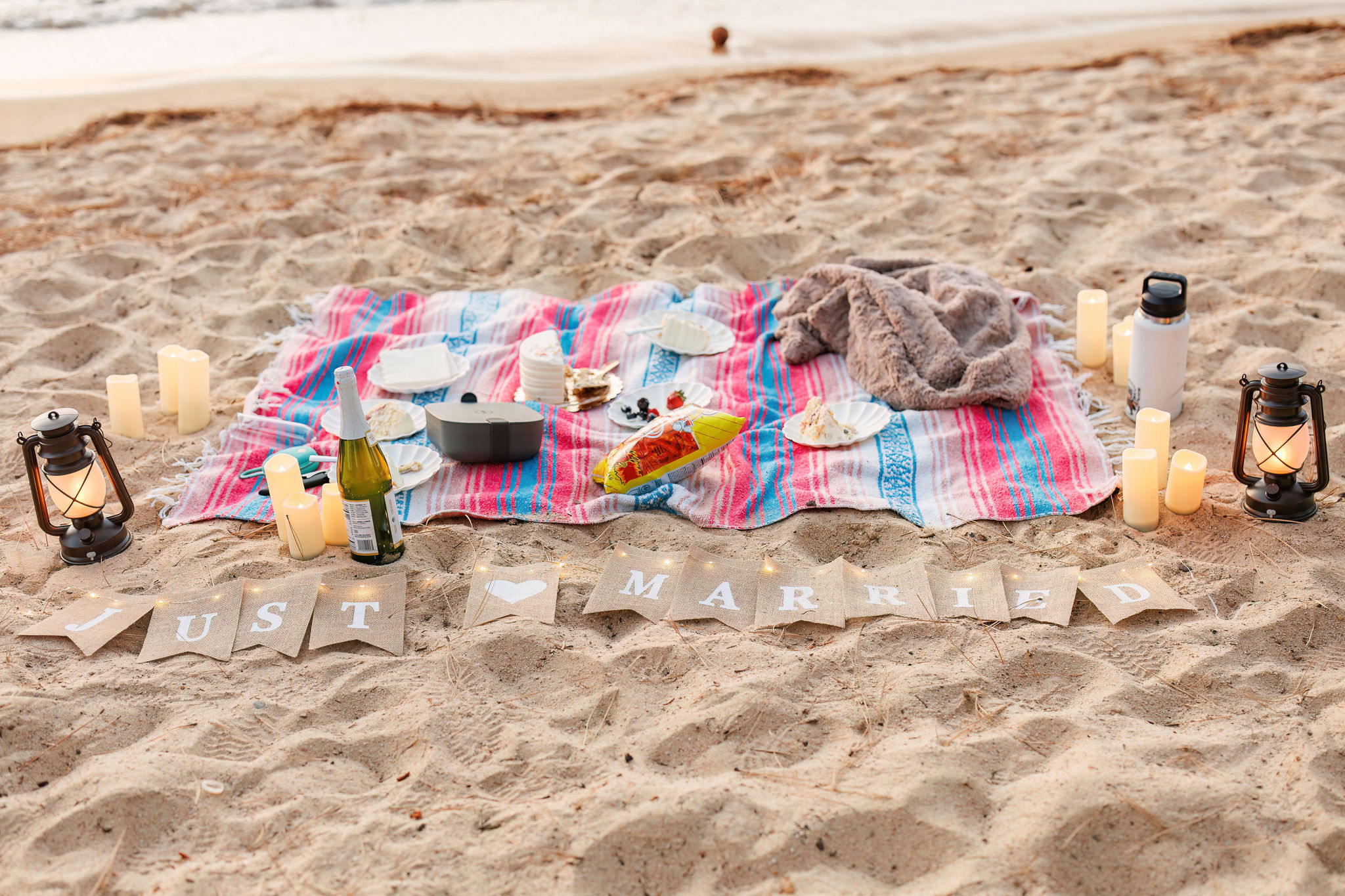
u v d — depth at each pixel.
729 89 9.02
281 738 2.71
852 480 3.86
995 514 3.66
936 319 4.43
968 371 4.24
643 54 10.16
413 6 12.29
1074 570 3.26
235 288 5.70
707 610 3.16
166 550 3.54
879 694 2.81
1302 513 3.47
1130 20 10.59
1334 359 4.50
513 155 7.57
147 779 2.51
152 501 3.83
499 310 5.27
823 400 4.46
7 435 4.26
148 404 4.57
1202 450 3.98
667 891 2.27
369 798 2.51
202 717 2.76
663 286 5.36
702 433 3.84
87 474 3.39
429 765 2.58
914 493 3.83
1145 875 2.26
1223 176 6.52
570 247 6.06
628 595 3.23
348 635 3.07
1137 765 2.49
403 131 8.07
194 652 3.02
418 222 6.35
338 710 2.82
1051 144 7.34
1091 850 2.31
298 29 11.43
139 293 5.55
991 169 6.98
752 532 3.63
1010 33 10.35
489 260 6.04
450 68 9.81
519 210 6.52
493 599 3.21
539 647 3.02
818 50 10.12
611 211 6.51
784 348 4.75
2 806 2.50
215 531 3.65
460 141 7.91
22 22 11.57
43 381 4.73
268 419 4.23
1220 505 3.58
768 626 3.09
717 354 4.85
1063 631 3.05
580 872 2.28
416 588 3.29
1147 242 5.75
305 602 3.19
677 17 11.53
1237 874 2.25
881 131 7.75
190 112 8.64
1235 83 8.30
